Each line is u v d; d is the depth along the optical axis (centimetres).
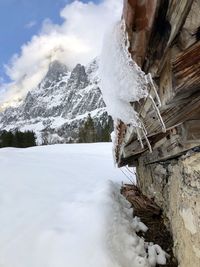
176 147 310
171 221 476
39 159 1555
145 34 191
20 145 5634
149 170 638
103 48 242
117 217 554
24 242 527
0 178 940
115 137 521
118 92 275
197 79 176
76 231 509
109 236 489
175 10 162
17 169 1090
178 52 193
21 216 633
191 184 313
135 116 306
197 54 172
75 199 669
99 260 441
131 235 522
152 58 223
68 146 2720
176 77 184
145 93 252
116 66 246
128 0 164
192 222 324
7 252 517
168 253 489
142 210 609
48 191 786
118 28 209
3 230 587
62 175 1012
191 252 340
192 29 170
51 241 503
